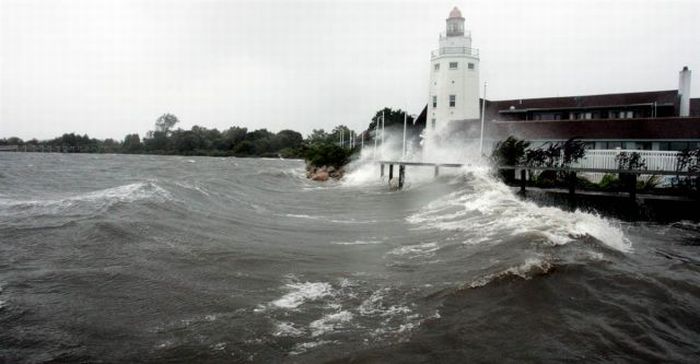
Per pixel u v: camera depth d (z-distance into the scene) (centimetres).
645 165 2353
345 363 608
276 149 15212
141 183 2275
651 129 3041
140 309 795
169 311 789
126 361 626
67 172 4194
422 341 659
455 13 5075
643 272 895
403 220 1730
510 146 2739
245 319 755
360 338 678
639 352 609
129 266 1012
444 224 1512
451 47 4975
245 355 639
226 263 1066
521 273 859
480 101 5041
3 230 1262
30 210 1570
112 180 3297
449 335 671
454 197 2138
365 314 766
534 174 2620
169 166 6375
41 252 1089
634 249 1126
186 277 962
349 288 898
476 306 760
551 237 1077
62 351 648
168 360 629
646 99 3947
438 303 786
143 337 695
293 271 1016
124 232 1270
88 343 674
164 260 1069
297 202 2506
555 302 756
